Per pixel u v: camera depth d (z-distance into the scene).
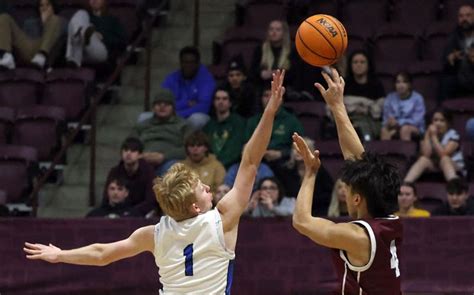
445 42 14.75
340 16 15.73
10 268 9.96
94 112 12.74
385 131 12.71
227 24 16.14
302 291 9.66
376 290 5.72
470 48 13.46
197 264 5.91
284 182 11.47
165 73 15.22
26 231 9.98
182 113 13.25
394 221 5.83
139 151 11.45
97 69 14.90
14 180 12.55
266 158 11.69
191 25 16.12
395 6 15.75
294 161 11.52
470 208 10.73
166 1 15.80
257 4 15.89
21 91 14.12
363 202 5.89
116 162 13.56
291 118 12.17
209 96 13.40
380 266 5.73
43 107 13.66
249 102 12.98
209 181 11.51
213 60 15.16
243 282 9.73
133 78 15.09
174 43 15.81
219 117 12.54
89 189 12.88
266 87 13.22
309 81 13.61
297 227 5.77
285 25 13.72
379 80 13.30
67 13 16.00
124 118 14.30
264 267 9.71
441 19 15.65
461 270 9.48
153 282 9.88
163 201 5.93
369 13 15.64
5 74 14.51
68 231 9.94
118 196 11.13
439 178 12.00
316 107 13.16
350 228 5.74
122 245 6.09
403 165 12.07
